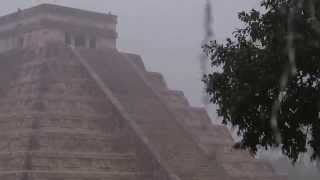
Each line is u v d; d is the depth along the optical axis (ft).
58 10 244.01
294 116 62.39
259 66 62.39
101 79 218.79
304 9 57.16
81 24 250.98
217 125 231.71
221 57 66.28
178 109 232.12
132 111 206.49
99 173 177.68
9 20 257.55
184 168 184.14
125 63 239.50
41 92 201.16
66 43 246.88
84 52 233.76
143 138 188.03
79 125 192.24
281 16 60.64
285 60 58.95
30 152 171.12
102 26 258.16
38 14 242.17
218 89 65.92
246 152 218.38
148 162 182.91
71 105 200.75
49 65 215.51
